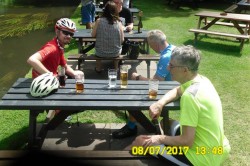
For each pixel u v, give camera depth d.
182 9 13.05
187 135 2.29
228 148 2.55
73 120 4.20
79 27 9.50
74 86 3.24
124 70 3.25
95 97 2.99
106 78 5.85
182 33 9.09
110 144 3.68
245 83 5.70
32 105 2.78
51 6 15.57
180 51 2.34
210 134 2.33
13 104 2.79
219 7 14.12
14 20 12.02
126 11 6.97
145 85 3.33
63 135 3.82
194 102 2.25
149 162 2.74
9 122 4.14
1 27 10.91
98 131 3.95
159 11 12.39
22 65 7.11
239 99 5.05
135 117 3.24
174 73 2.41
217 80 5.80
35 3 16.47
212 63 6.69
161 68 3.62
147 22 10.32
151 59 5.55
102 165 2.69
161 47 3.65
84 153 2.81
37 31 10.25
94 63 6.59
